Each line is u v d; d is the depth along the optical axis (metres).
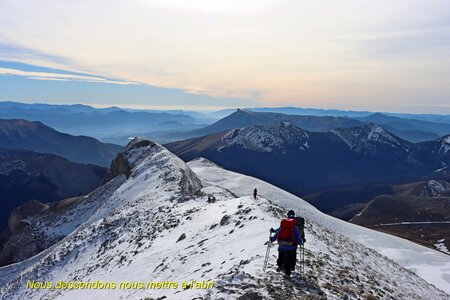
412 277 24.27
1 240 104.31
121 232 35.59
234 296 10.12
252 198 29.66
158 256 22.98
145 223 35.06
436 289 24.25
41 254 55.19
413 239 92.94
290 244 11.62
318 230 24.30
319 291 10.60
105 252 32.06
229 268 14.13
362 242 54.94
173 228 29.22
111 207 59.97
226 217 24.16
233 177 93.69
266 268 12.48
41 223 83.94
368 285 13.28
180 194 44.97
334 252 17.14
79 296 22.88
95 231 39.28
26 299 30.48
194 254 19.41
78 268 31.75
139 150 88.88
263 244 16.06
